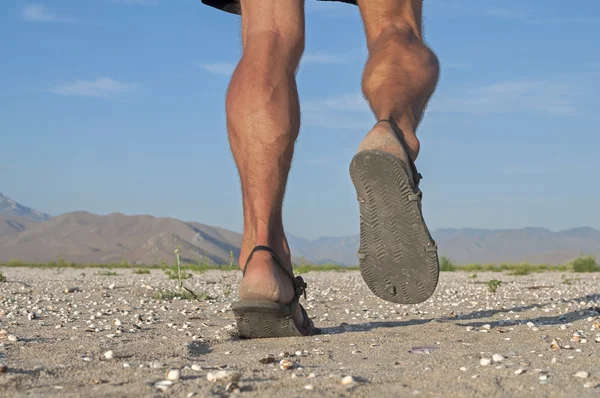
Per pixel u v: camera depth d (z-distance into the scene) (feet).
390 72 5.16
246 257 5.43
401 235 5.09
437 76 5.29
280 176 5.33
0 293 11.64
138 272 26.32
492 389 4.15
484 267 33.37
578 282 17.54
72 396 4.07
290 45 5.32
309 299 10.19
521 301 9.48
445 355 5.00
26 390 4.19
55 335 6.07
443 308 8.38
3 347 5.25
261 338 5.67
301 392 4.12
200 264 20.31
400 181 4.93
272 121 5.24
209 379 4.33
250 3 5.38
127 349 5.21
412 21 5.39
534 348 5.23
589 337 5.65
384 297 5.39
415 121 5.13
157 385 4.22
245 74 5.28
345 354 5.11
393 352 5.16
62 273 25.81
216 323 6.98
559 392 4.12
